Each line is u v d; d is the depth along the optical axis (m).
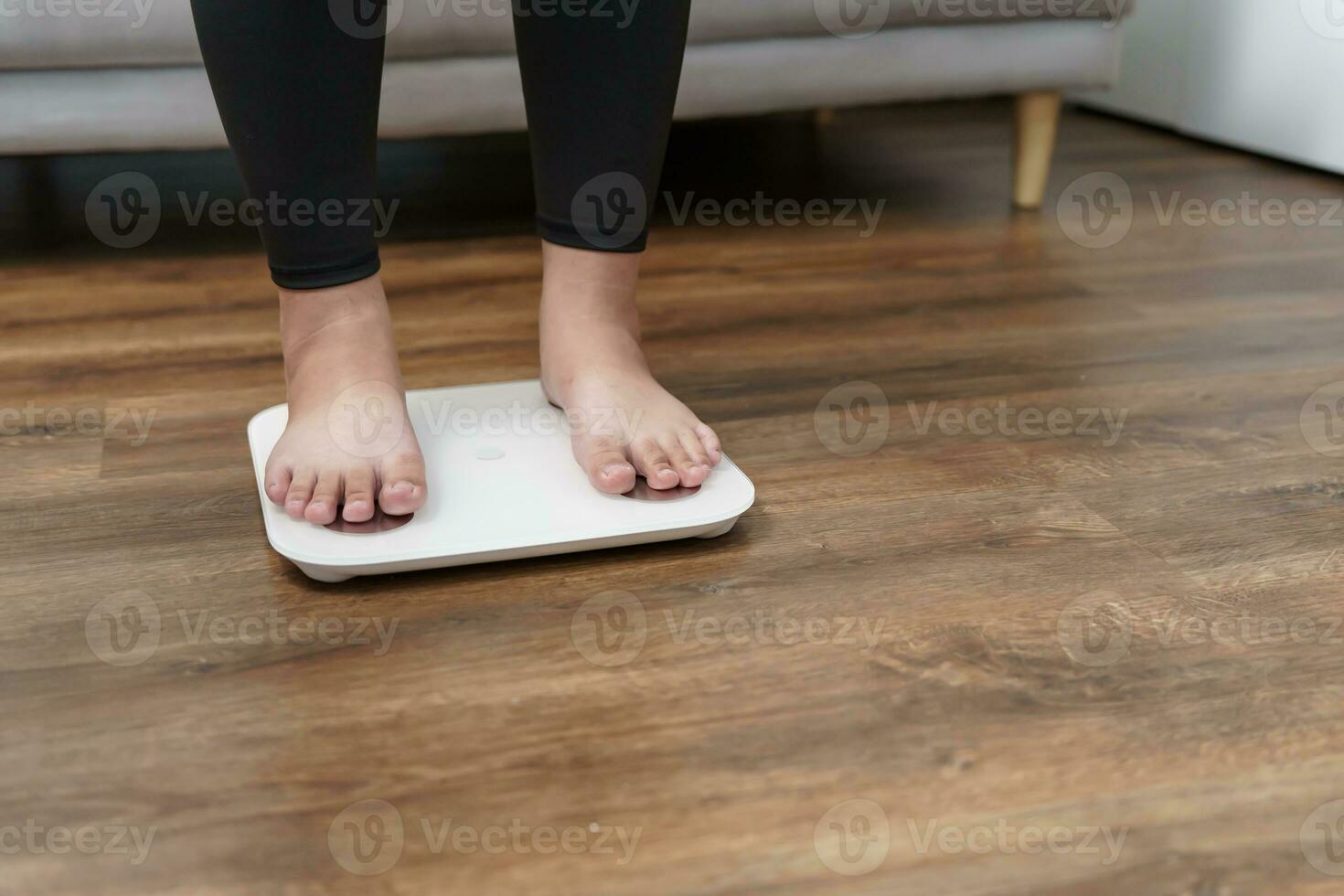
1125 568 0.78
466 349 1.15
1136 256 1.48
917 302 1.32
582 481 0.82
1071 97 2.42
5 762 0.59
